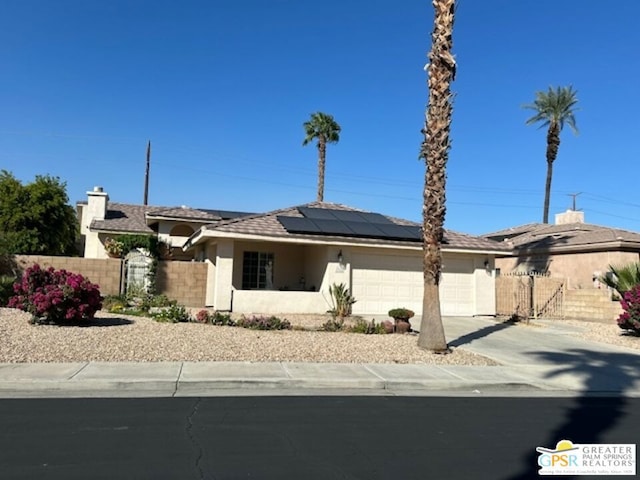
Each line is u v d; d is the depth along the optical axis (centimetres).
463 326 1862
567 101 4184
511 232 3953
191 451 578
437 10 1270
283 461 555
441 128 1272
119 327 1359
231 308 1919
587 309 2152
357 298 2027
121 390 875
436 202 1288
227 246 1927
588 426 745
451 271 2175
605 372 1179
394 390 959
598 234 2695
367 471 534
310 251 2234
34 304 1330
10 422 672
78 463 532
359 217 2316
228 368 1010
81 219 3578
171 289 2184
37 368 954
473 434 683
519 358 1297
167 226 2817
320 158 4438
